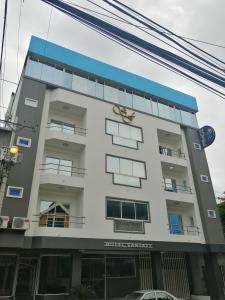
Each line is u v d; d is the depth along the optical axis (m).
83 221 15.38
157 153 20.64
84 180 16.50
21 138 15.65
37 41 19.22
